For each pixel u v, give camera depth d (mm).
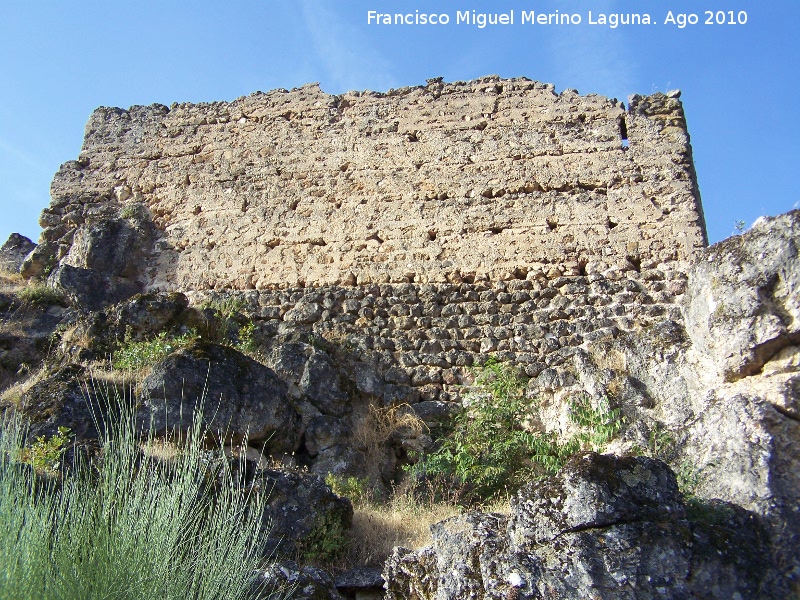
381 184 14586
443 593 7035
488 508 9875
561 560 6586
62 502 6520
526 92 14961
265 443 10422
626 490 6746
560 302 13094
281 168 15102
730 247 9188
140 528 6430
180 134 15930
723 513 6848
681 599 6320
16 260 16312
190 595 6246
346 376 12266
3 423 7402
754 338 8562
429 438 11852
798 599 6387
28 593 5762
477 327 13031
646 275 13164
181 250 14836
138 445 8555
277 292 13922
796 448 7316
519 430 11273
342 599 7734
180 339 11422
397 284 13719
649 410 10578
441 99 15164
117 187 15680
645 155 14102
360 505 9828
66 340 12383
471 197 14211
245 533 7320
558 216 13805
